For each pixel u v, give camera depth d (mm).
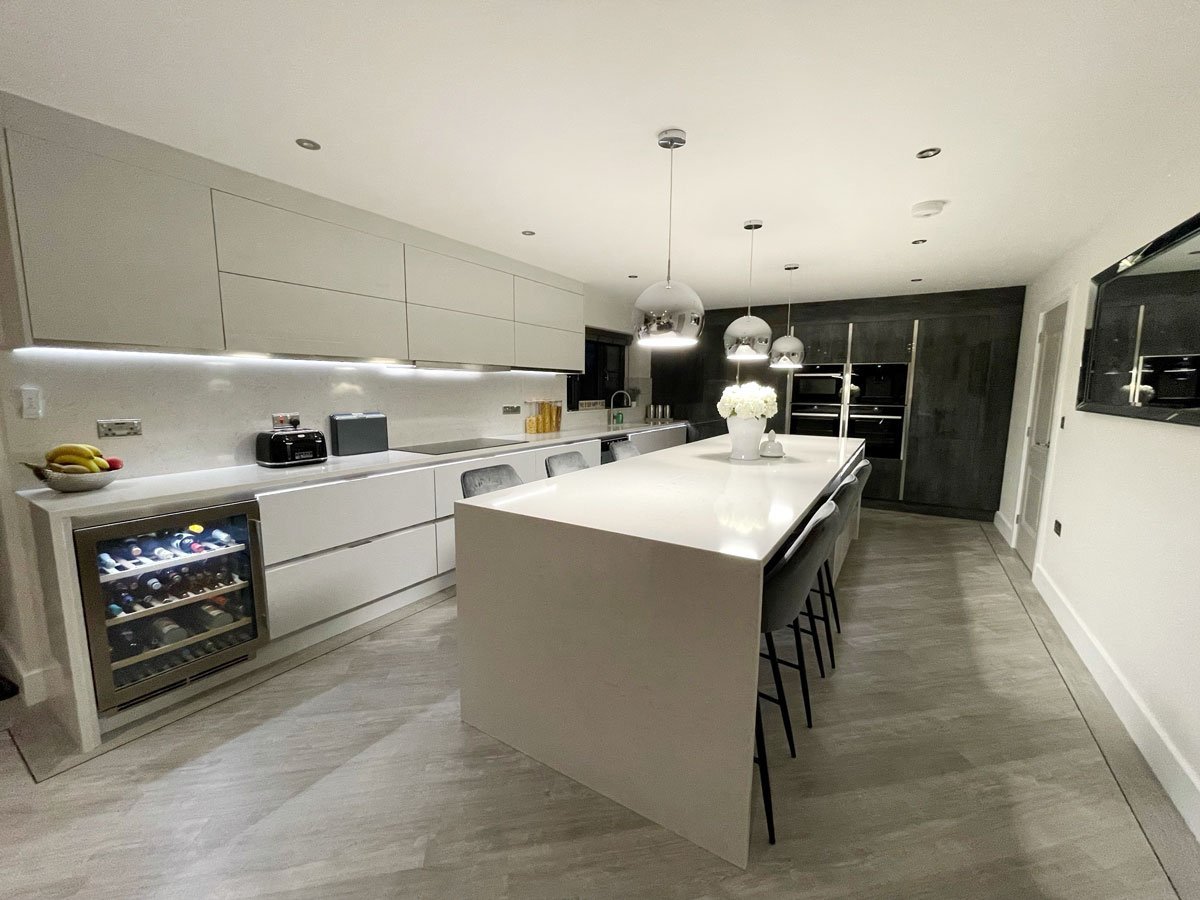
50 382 2051
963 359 5145
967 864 1436
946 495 5352
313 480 2506
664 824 1564
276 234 2516
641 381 6578
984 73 1606
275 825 1558
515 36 1456
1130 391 2219
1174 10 1314
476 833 1539
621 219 3035
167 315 2162
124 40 1472
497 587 1849
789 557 1520
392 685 2291
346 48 1514
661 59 1558
